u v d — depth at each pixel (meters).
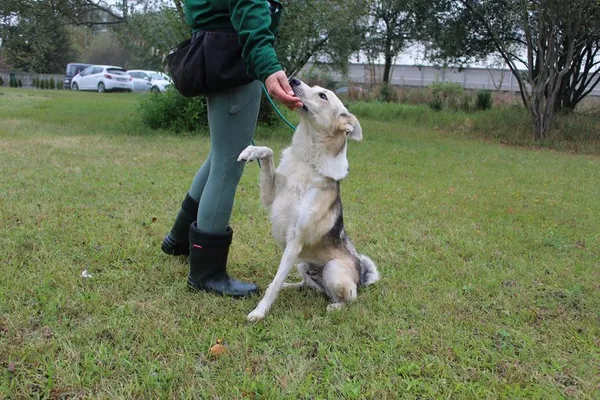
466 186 8.00
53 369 2.40
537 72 18.11
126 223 4.77
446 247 4.84
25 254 3.81
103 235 4.38
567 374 2.75
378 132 16.05
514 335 3.13
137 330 2.82
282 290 3.68
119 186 6.27
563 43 16.30
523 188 8.20
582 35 14.79
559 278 4.18
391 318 3.26
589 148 14.87
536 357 2.89
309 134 3.28
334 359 2.71
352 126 3.30
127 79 33.69
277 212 3.28
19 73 36.97
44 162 7.49
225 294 3.36
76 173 6.84
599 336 3.20
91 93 30.25
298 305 3.42
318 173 3.29
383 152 11.31
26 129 11.41
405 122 20.67
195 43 3.00
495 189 7.93
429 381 2.59
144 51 13.75
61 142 9.72
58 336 2.69
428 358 2.79
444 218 5.95
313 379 2.54
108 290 3.31
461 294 3.72
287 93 2.73
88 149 9.07
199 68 2.95
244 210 5.60
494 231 5.52
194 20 3.04
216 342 2.80
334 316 3.24
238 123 3.13
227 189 3.26
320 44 13.59
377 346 2.87
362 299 3.56
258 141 11.48
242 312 3.18
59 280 3.41
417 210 6.21
